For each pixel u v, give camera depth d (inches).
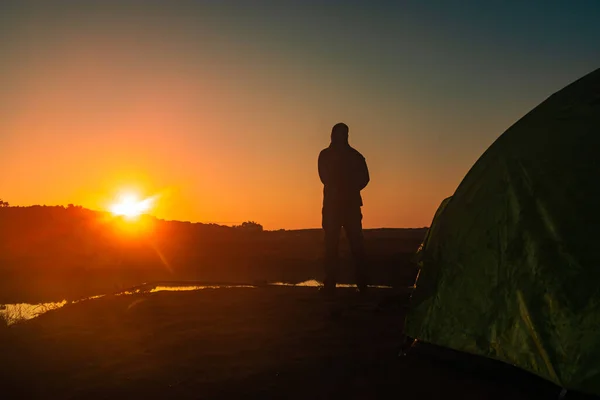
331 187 398.0
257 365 211.9
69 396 182.5
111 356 230.5
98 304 364.8
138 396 181.0
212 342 250.1
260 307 341.7
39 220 1278.3
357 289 434.6
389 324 282.8
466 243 201.8
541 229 182.9
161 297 392.2
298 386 186.9
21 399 180.7
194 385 190.1
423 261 217.2
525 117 211.2
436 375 195.5
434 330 203.0
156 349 239.9
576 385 159.8
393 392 179.6
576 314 166.7
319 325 283.3
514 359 177.5
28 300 436.8
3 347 248.2
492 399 172.1
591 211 176.4
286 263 810.8
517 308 180.5
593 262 169.6
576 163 185.2
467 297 196.1
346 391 181.3
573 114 195.6
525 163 194.9
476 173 210.8
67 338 265.0
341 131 403.9
